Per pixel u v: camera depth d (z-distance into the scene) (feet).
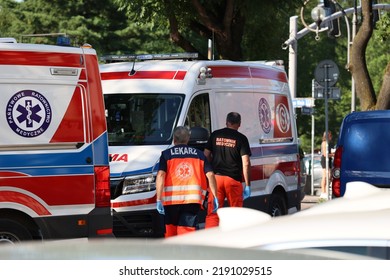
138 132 69.05
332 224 18.34
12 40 52.95
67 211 53.88
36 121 53.16
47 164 53.36
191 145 67.97
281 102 83.87
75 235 54.08
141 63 72.59
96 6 260.42
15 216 52.85
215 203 58.90
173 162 58.23
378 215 18.75
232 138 67.31
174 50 256.32
